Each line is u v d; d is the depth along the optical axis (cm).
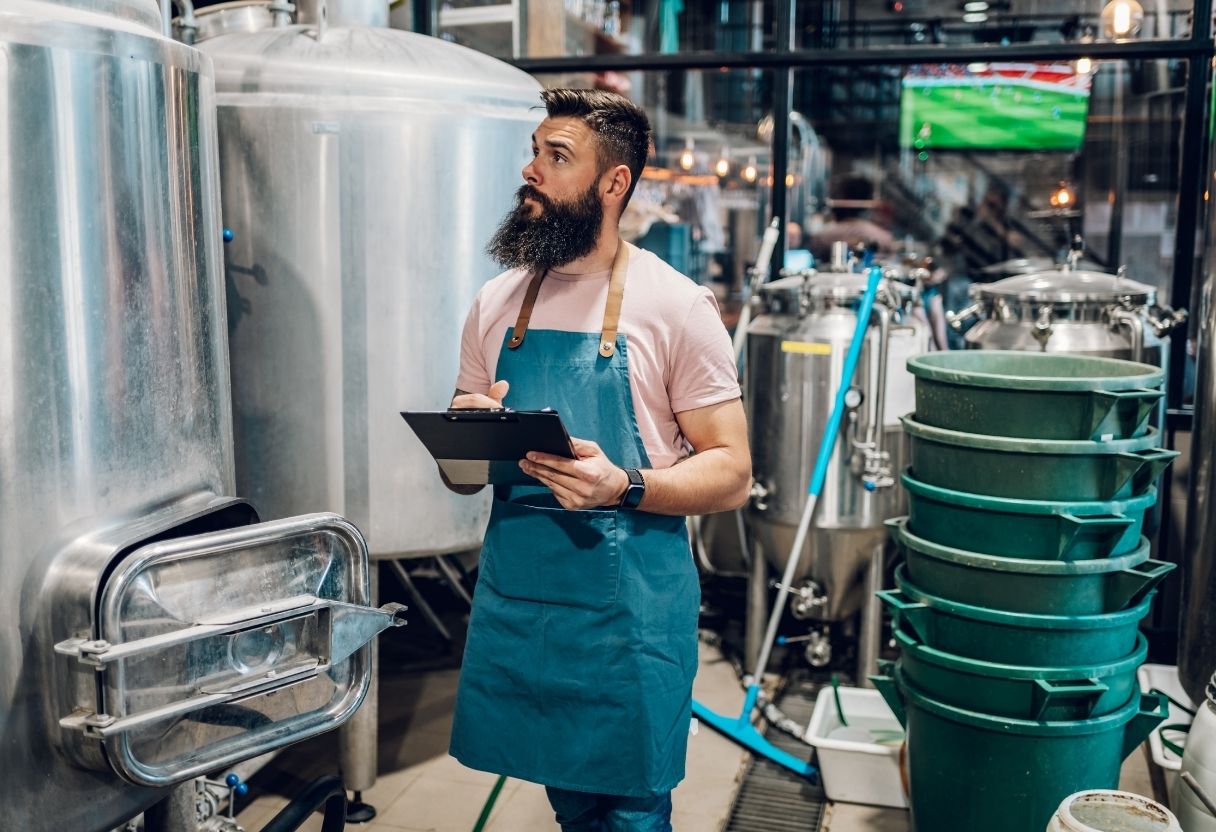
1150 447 230
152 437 157
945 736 237
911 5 432
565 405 183
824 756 284
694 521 395
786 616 405
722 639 401
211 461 174
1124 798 200
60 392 143
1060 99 443
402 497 268
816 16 443
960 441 231
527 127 275
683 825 274
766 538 348
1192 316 366
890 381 330
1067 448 222
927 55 366
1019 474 227
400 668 375
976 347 338
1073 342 323
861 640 347
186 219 164
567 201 179
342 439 263
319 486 264
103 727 136
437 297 263
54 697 144
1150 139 430
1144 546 238
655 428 186
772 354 338
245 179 254
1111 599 229
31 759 144
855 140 481
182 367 164
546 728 185
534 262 181
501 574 185
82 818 151
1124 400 226
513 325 192
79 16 144
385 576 444
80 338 144
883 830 272
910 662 246
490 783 295
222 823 190
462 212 263
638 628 180
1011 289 333
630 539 179
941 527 238
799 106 479
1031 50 360
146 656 142
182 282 163
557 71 401
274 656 158
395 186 256
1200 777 222
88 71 143
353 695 171
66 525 145
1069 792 229
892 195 484
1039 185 466
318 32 261
